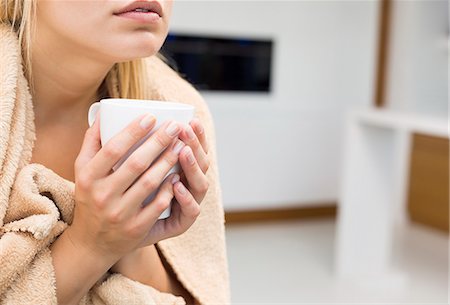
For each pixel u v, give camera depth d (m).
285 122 4.07
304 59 4.06
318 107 4.15
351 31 4.18
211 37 3.78
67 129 0.66
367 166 2.96
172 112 0.52
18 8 0.61
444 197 3.82
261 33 3.90
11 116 0.59
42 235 0.57
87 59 0.58
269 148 4.05
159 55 0.88
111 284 0.64
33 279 0.57
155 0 0.54
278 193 4.12
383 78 4.32
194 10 3.69
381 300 2.72
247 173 4.02
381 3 4.25
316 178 4.22
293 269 3.10
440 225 3.88
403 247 3.54
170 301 0.68
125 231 0.53
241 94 3.93
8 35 0.60
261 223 4.05
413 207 4.08
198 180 0.54
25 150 0.61
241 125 3.95
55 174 0.61
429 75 4.15
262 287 2.81
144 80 0.72
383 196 3.01
